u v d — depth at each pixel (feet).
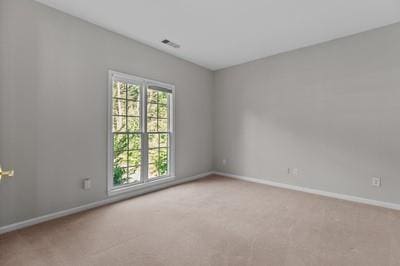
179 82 14.49
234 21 9.80
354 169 11.06
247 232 7.75
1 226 7.64
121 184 11.48
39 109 8.47
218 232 7.75
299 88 12.91
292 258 6.20
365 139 10.74
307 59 12.59
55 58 8.87
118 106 11.30
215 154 17.30
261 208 10.07
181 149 14.75
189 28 10.48
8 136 7.77
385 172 10.21
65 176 9.23
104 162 10.57
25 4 8.07
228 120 16.43
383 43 10.23
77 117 9.56
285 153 13.52
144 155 12.50
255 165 14.94
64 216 9.12
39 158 8.50
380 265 5.90
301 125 12.85
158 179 13.26
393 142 10.02
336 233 7.68
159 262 6.00
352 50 11.08
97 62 10.22
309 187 12.57
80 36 9.60
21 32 8.00
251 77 15.08
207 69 16.76
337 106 11.57
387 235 7.53
